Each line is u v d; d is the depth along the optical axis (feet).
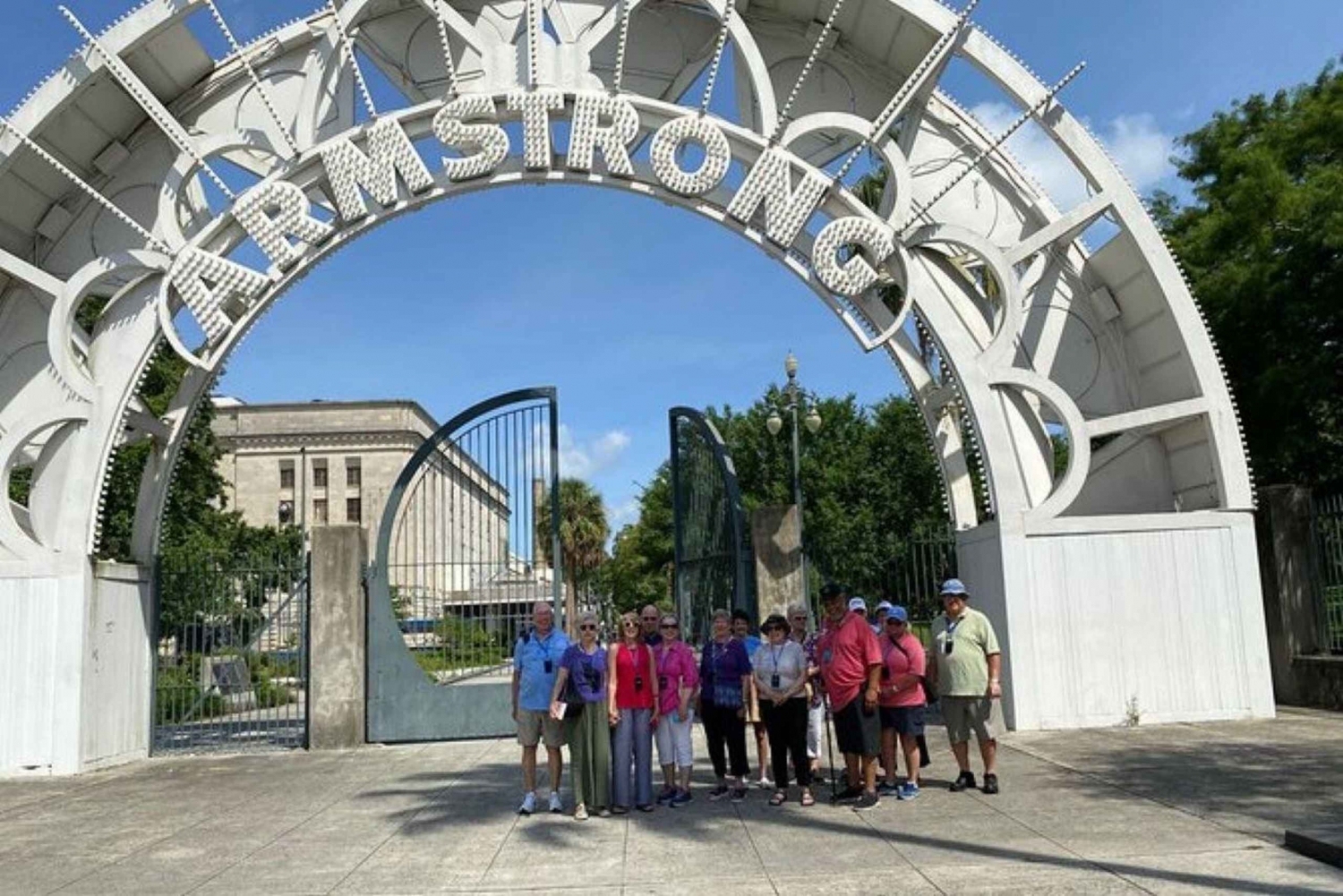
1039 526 42.96
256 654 55.16
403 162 45.14
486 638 49.96
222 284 44.78
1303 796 27.43
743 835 26.37
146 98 43.83
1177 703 42.32
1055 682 42.22
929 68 44.19
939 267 47.80
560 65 46.80
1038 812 27.22
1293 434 59.52
